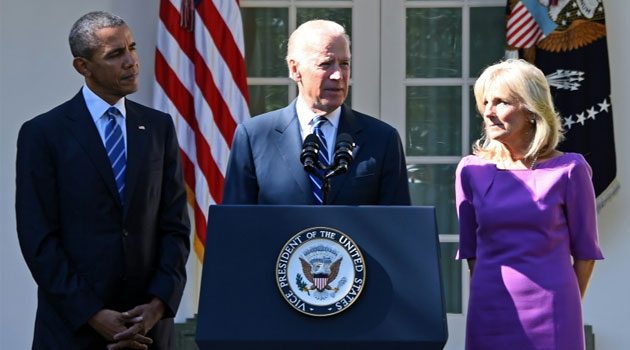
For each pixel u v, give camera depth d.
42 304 11.38
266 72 17.83
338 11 17.83
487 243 10.81
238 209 8.80
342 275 8.61
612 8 16.92
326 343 8.48
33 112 17.08
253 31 17.81
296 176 10.79
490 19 17.66
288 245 8.67
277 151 10.95
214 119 16.75
